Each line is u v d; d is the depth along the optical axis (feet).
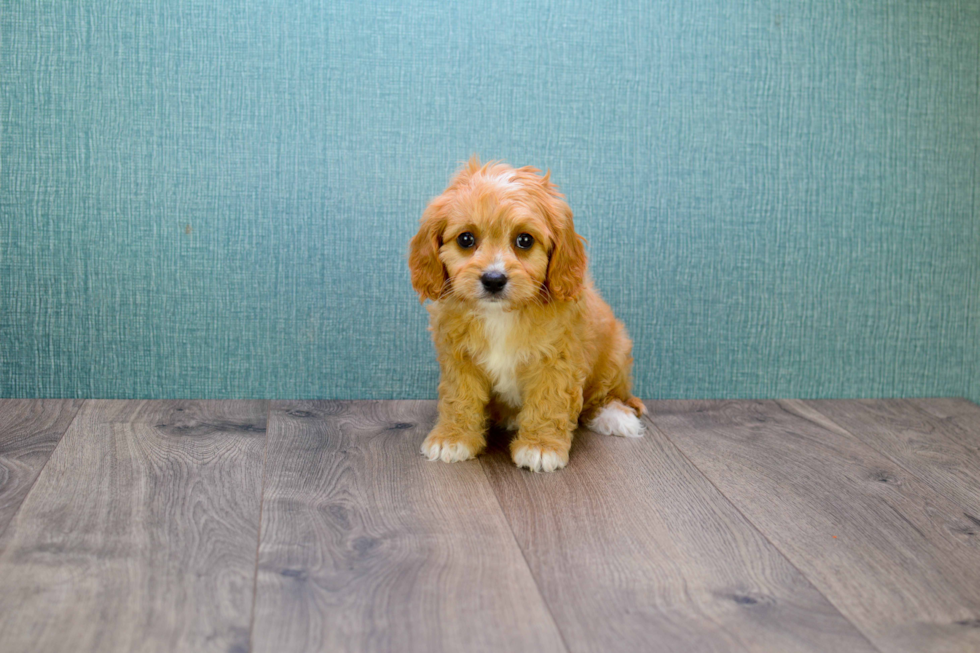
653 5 6.78
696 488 5.21
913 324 7.41
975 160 7.26
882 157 7.15
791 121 7.02
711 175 7.00
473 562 4.14
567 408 5.67
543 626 3.57
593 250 6.98
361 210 6.76
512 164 6.82
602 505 4.91
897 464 5.73
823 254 7.22
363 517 4.64
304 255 6.77
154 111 6.49
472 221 5.24
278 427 6.22
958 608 3.81
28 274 6.56
